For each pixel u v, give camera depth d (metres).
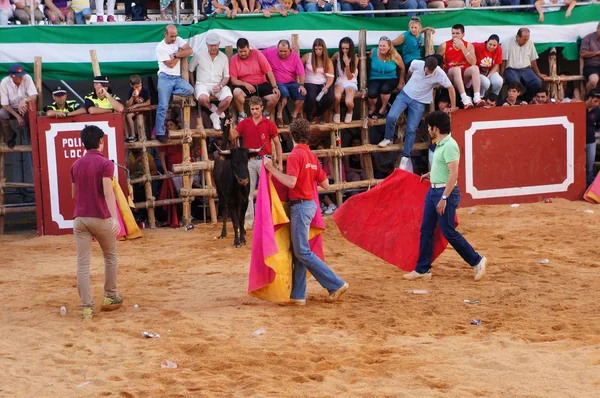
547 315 8.17
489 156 15.88
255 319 8.26
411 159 16.47
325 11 16.14
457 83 15.57
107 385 6.35
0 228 14.89
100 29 15.22
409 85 15.50
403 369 6.50
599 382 6.07
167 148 15.41
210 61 14.99
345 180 16.19
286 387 6.15
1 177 14.86
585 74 16.91
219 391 6.12
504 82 16.95
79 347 7.45
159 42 15.34
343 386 6.12
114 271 8.73
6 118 14.66
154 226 14.94
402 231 10.27
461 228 13.75
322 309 8.65
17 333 7.97
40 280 10.70
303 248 8.65
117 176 14.43
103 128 14.43
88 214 8.38
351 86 15.60
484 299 8.95
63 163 14.45
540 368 6.43
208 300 9.26
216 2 15.54
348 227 10.31
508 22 16.62
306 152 8.62
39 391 6.27
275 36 15.65
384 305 8.76
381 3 16.45
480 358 6.73
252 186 13.94
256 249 8.64
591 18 17.06
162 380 6.40
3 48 14.91
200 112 15.16
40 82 14.62
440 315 8.30
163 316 8.49
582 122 16.31
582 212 15.00
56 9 15.88
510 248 12.01
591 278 9.90
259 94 15.31
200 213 15.99
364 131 15.98
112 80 16.92
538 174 16.19
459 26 15.68
